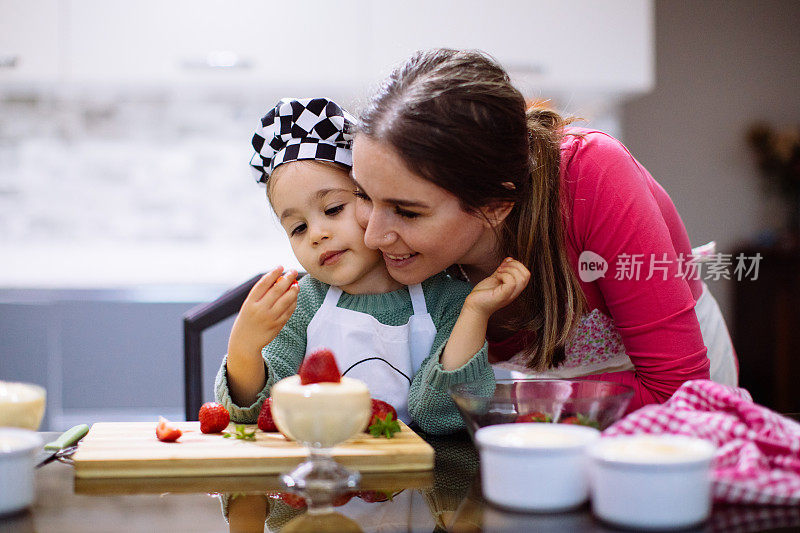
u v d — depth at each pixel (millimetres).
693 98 3418
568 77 2904
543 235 1109
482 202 982
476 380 1062
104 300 2795
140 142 3297
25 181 3252
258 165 1202
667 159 3428
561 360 1190
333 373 854
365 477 875
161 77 2820
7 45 2777
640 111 3406
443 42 2855
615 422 854
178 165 3316
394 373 1164
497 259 1175
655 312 1086
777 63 3422
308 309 1213
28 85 2914
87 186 3281
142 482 854
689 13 3406
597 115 3381
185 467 876
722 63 3418
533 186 1092
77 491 820
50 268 3131
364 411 830
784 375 3102
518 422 842
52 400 2768
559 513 723
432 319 1194
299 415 812
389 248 1030
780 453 787
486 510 737
